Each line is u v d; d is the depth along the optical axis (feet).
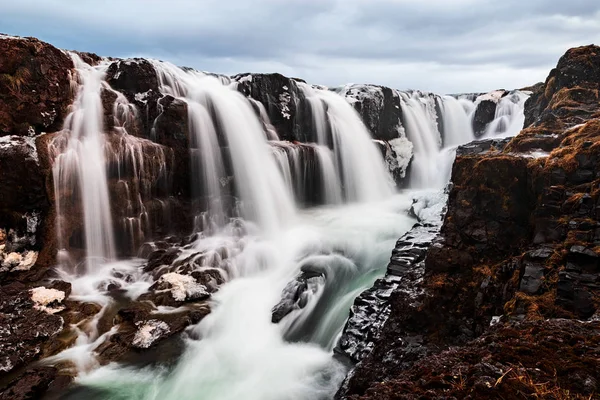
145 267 40.57
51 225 38.29
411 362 24.94
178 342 31.55
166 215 45.85
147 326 31.94
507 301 24.17
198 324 33.76
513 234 29.60
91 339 30.96
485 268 28.73
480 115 96.12
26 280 35.63
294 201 60.75
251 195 53.72
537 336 15.02
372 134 77.41
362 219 57.57
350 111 73.67
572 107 46.52
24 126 38.78
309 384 27.84
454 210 32.65
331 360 29.81
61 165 38.75
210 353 31.09
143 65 49.29
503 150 39.34
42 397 25.57
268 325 34.53
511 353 13.92
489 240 29.84
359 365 26.58
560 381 12.27
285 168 58.03
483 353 14.62
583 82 51.44
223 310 36.09
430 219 47.24
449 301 28.27
